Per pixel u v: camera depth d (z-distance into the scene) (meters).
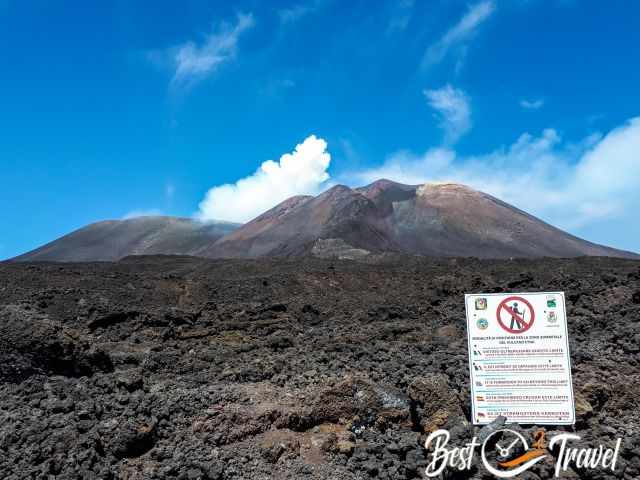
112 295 23.30
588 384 9.40
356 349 14.12
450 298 26.56
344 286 31.45
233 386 10.41
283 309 20.44
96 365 10.46
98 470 6.99
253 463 7.54
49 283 26.33
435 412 8.69
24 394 8.78
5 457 7.01
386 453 7.74
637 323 13.94
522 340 7.95
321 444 7.98
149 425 7.82
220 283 29.02
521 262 37.78
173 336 15.98
